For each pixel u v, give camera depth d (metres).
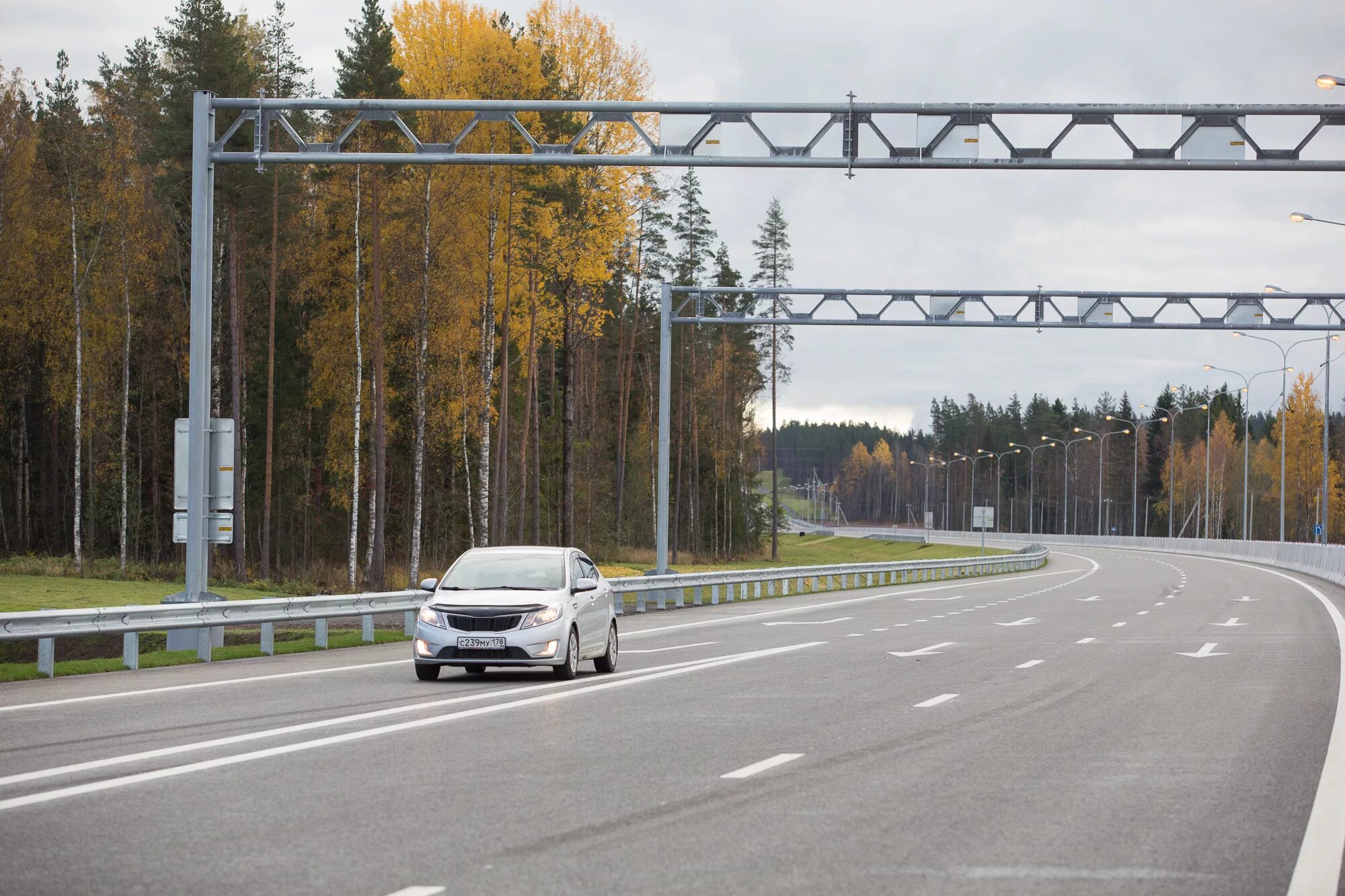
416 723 18.36
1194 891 9.20
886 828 11.33
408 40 63.91
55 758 15.18
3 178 74.25
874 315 56.47
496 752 15.70
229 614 29.42
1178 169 32.28
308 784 13.48
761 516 158.00
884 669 26.77
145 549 94.06
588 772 14.23
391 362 73.56
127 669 27.05
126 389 74.94
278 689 23.05
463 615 24.16
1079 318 57.00
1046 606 52.53
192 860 10.03
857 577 75.81
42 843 10.66
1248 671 26.27
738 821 11.60
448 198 64.31
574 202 65.88
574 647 24.62
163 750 15.80
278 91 74.69
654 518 131.12
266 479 70.88
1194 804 12.50
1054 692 22.50
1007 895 9.05
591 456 114.75
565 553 26.45
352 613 33.62
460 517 93.62
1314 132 32.19
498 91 62.81
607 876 9.57
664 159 32.53
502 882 9.38
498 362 77.62
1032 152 32.53
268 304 85.31
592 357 122.12
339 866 9.84
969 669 26.73
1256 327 57.22
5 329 80.75
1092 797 12.87
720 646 33.12
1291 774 14.28
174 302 83.56
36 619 24.62
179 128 66.44
